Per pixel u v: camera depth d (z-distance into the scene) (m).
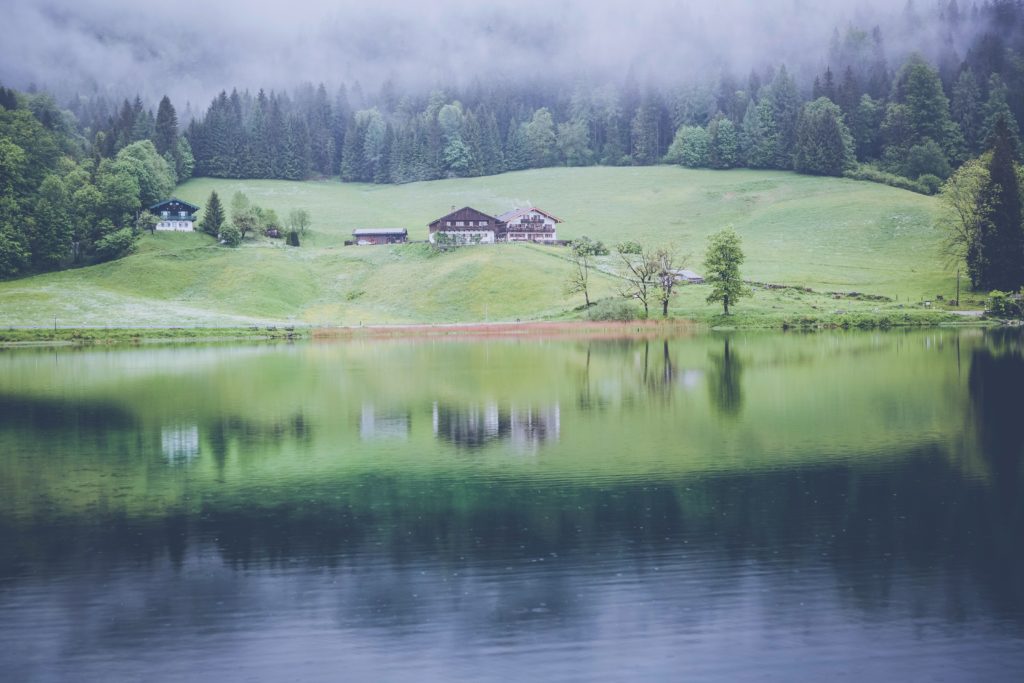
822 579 31.23
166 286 174.00
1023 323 131.25
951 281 160.50
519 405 66.44
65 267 189.25
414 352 110.19
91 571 32.69
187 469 47.25
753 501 40.03
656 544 34.69
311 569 32.59
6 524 38.06
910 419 58.62
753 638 27.14
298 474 46.03
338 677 25.27
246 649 26.84
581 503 40.09
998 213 151.25
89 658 26.38
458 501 40.62
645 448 51.16
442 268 179.12
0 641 27.42
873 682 24.75
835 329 129.50
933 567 32.16
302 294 176.12
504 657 26.27
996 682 24.67
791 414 61.19
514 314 154.25
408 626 28.11
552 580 31.33
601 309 142.38
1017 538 35.00
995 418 58.66
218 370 91.44
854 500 40.09
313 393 73.62
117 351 116.38
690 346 110.19
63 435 56.41
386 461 48.72
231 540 35.75
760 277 165.88
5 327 135.12
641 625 28.02
